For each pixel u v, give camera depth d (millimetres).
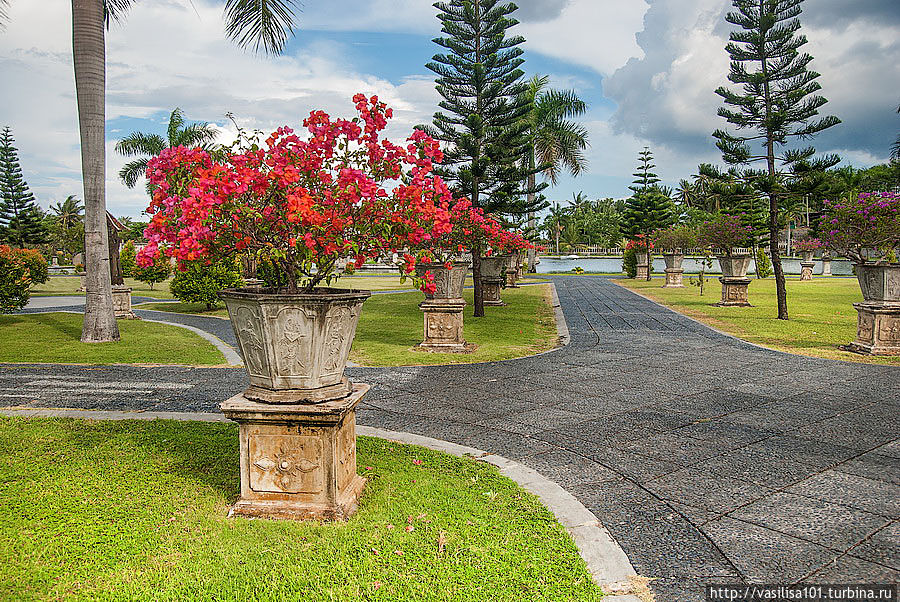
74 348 8641
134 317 13438
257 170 2975
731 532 2877
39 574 2355
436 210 3232
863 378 6562
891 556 2633
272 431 2904
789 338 9688
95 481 3354
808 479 3578
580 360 7848
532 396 5809
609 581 2391
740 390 6020
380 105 3250
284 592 2244
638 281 27031
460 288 8781
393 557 2502
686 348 8805
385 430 4586
